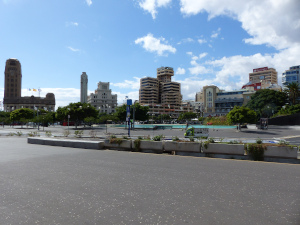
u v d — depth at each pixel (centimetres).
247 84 13388
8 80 17462
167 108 15212
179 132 3691
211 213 407
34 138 1769
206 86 13112
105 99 16325
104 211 418
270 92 6912
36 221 378
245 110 3828
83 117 5622
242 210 420
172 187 563
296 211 414
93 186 575
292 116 4434
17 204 454
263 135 2911
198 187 562
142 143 1273
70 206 442
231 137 2625
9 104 17012
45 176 679
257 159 976
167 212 412
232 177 661
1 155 1127
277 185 575
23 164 877
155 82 17125
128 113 2117
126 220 380
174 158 1031
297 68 10912
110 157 1062
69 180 632
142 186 573
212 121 5766
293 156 911
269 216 394
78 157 1063
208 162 920
